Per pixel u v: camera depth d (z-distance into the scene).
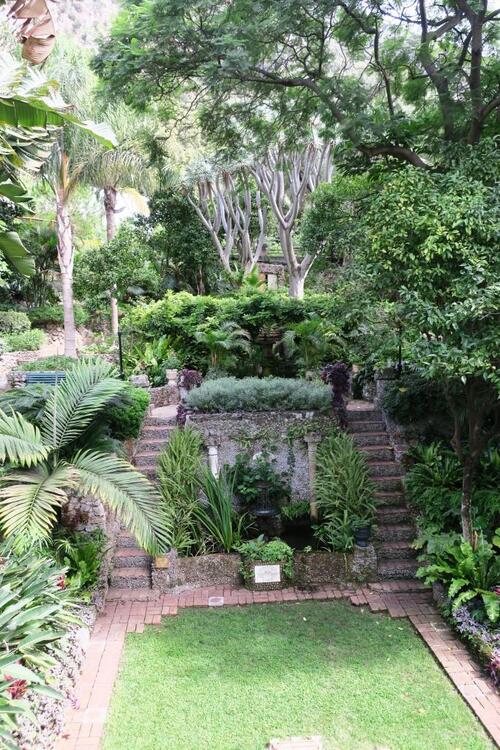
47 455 6.10
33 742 3.83
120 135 13.32
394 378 8.83
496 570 5.57
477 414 5.91
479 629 5.21
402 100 8.27
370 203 6.30
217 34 7.07
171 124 14.23
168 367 11.77
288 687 4.84
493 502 6.45
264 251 22.66
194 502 6.98
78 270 16.98
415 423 8.28
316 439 7.76
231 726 4.37
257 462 7.73
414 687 4.80
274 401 7.89
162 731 4.33
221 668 5.13
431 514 6.80
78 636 5.21
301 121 8.80
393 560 6.86
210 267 19.97
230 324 11.70
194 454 7.40
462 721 4.38
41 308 19.91
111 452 6.79
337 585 6.62
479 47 6.75
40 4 4.10
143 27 7.02
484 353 4.91
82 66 12.48
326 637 5.62
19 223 16.42
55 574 5.05
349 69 8.67
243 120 8.90
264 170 16.70
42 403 6.97
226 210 20.12
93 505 6.68
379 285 5.78
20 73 4.14
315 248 10.26
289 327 11.65
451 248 5.12
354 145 7.36
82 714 4.47
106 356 14.78
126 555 6.93
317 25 7.58
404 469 7.73
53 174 14.16
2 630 4.17
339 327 10.27
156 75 7.62
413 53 7.53
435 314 5.07
